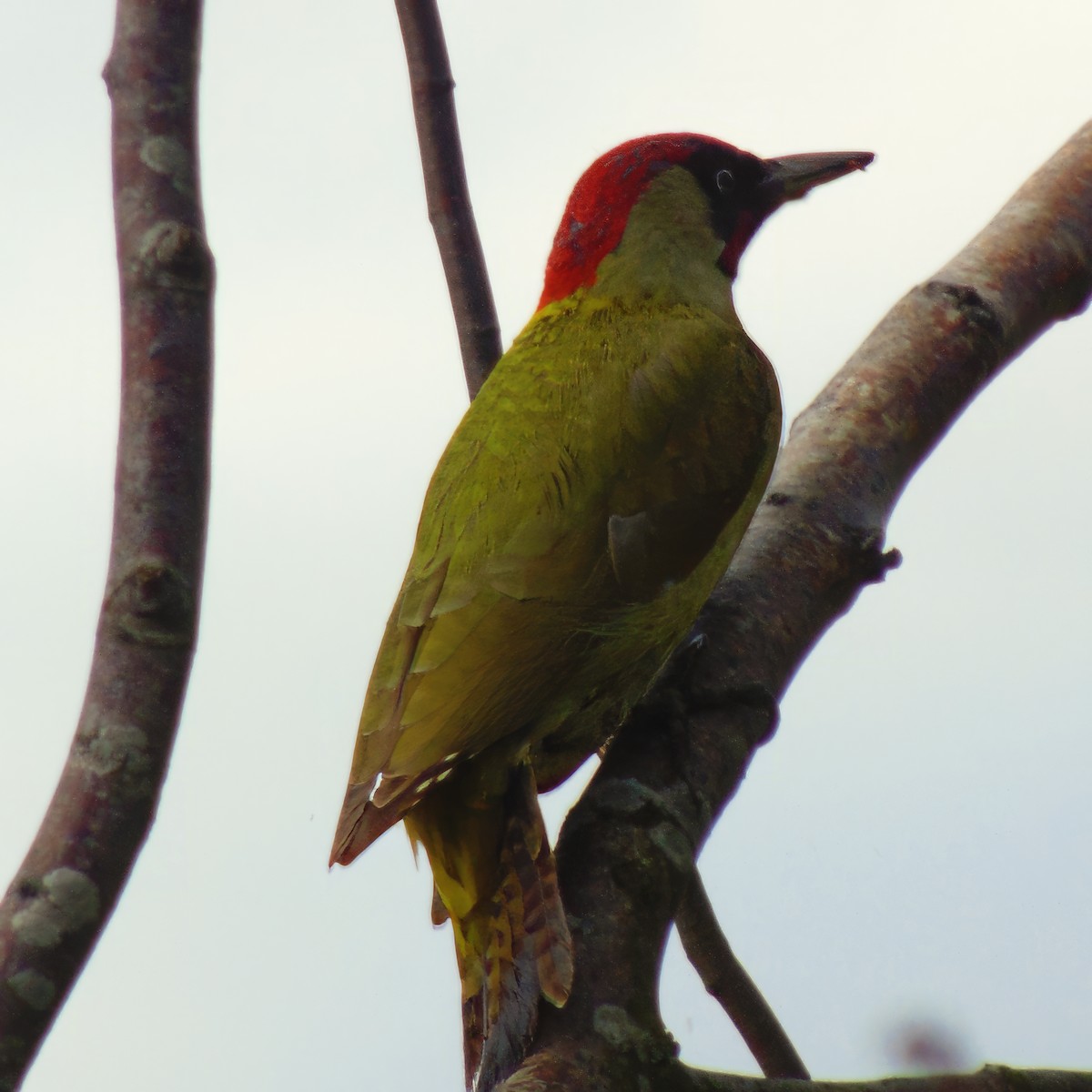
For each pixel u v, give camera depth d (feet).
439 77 30.99
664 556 24.97
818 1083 19.45
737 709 25.32
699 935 31.48
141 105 18.62
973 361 32.30
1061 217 34.50
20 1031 15.17
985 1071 19.86
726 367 27.35
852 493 29.68
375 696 23.47
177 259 17.92
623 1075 19.22
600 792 23.34
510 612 23.72
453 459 25.93
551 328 28.32
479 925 21.91
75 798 16.02
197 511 17.33
